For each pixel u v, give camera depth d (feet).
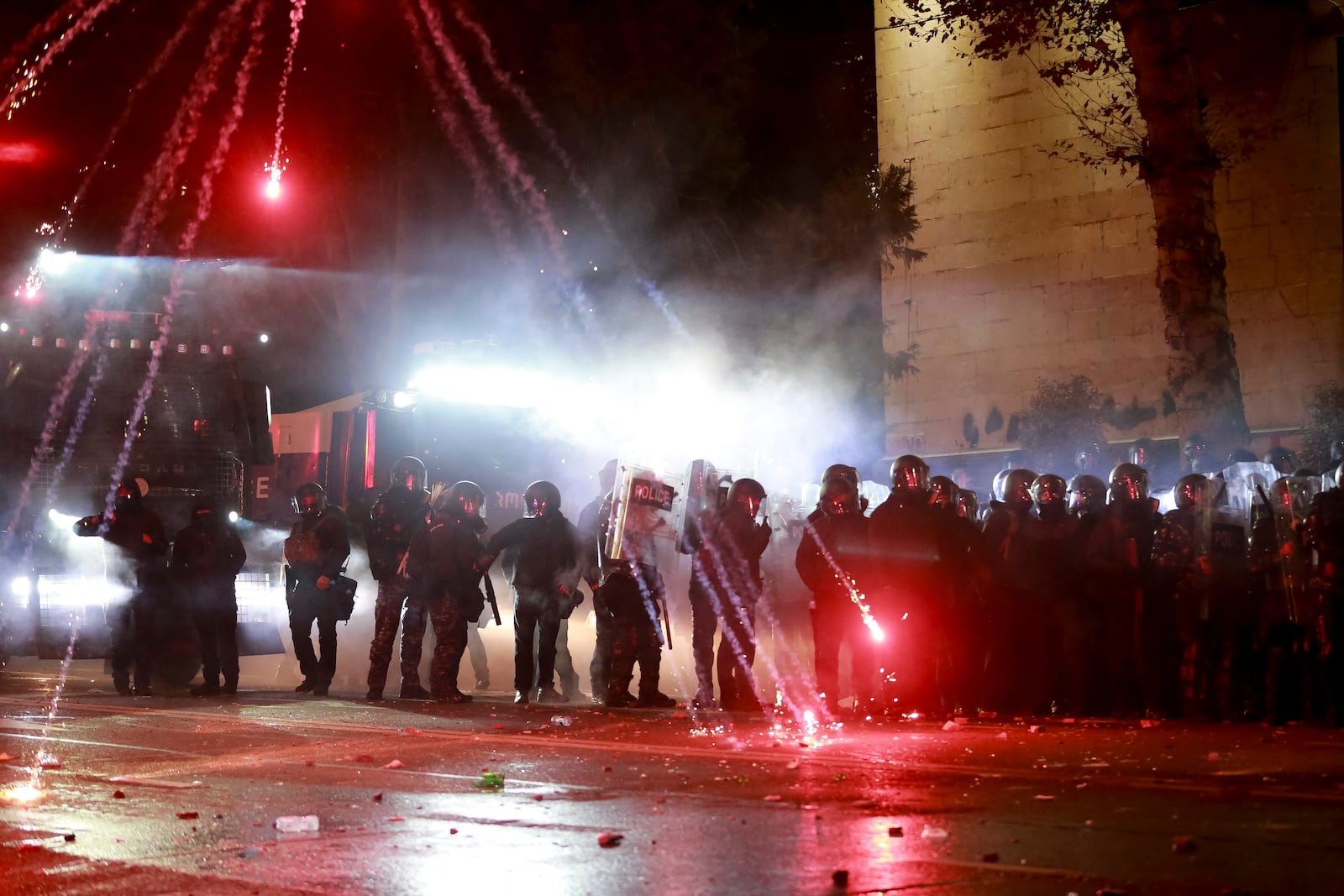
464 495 46.37
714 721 38.78
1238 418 59.67
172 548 52.08
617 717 40.14
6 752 33.06
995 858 18.83
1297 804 22.88
